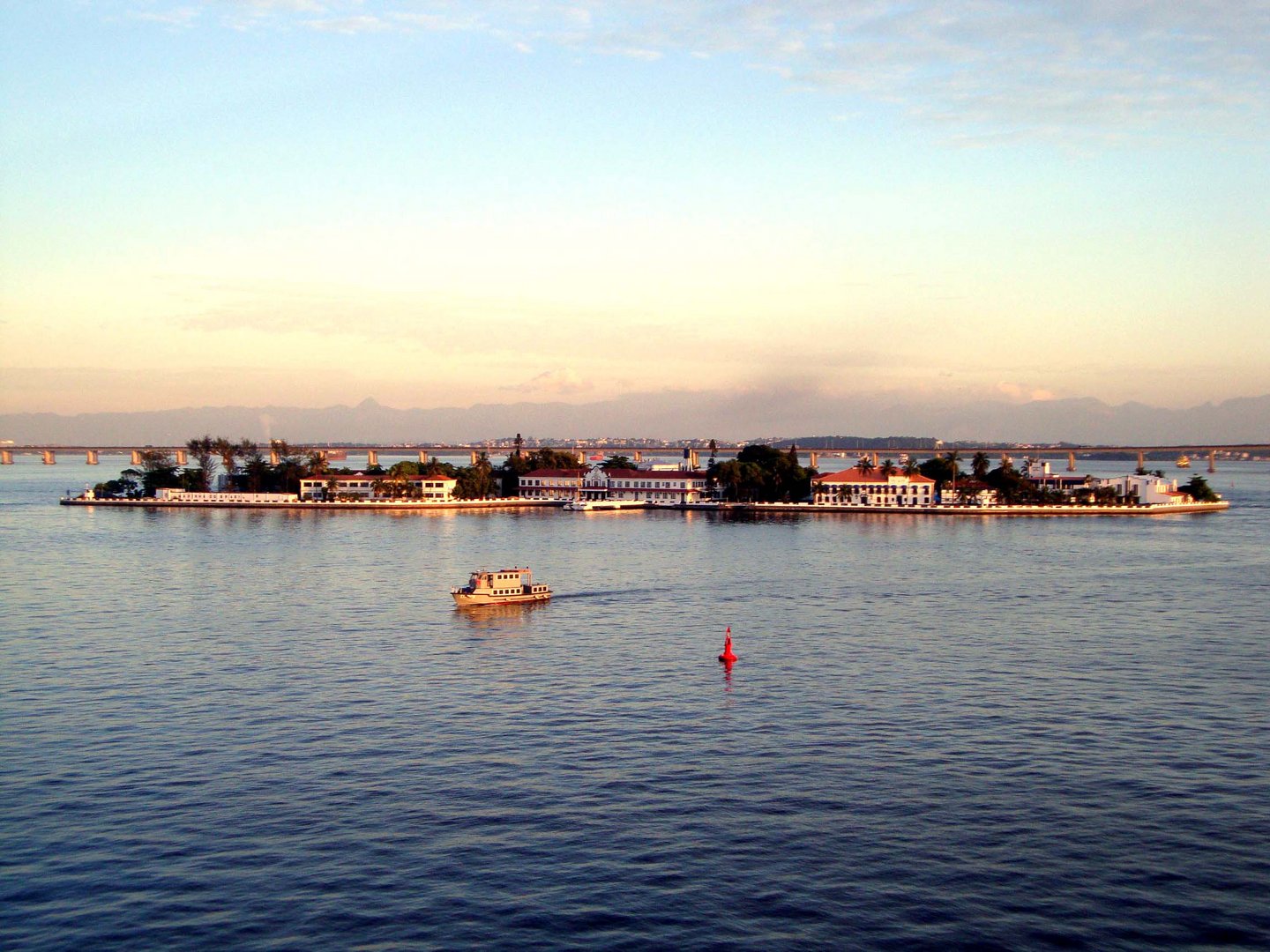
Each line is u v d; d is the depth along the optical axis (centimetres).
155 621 12850
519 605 14325
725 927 5281
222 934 5228
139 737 8119
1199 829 6384
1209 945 5134
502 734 8219
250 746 7906
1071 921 5334
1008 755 7712
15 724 8444
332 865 5922
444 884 5706
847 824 6444
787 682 9906
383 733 8238
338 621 12975
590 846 6144
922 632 12406
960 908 5459
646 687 9744
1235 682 9881
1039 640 11912
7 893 5612
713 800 6838
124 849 6116
